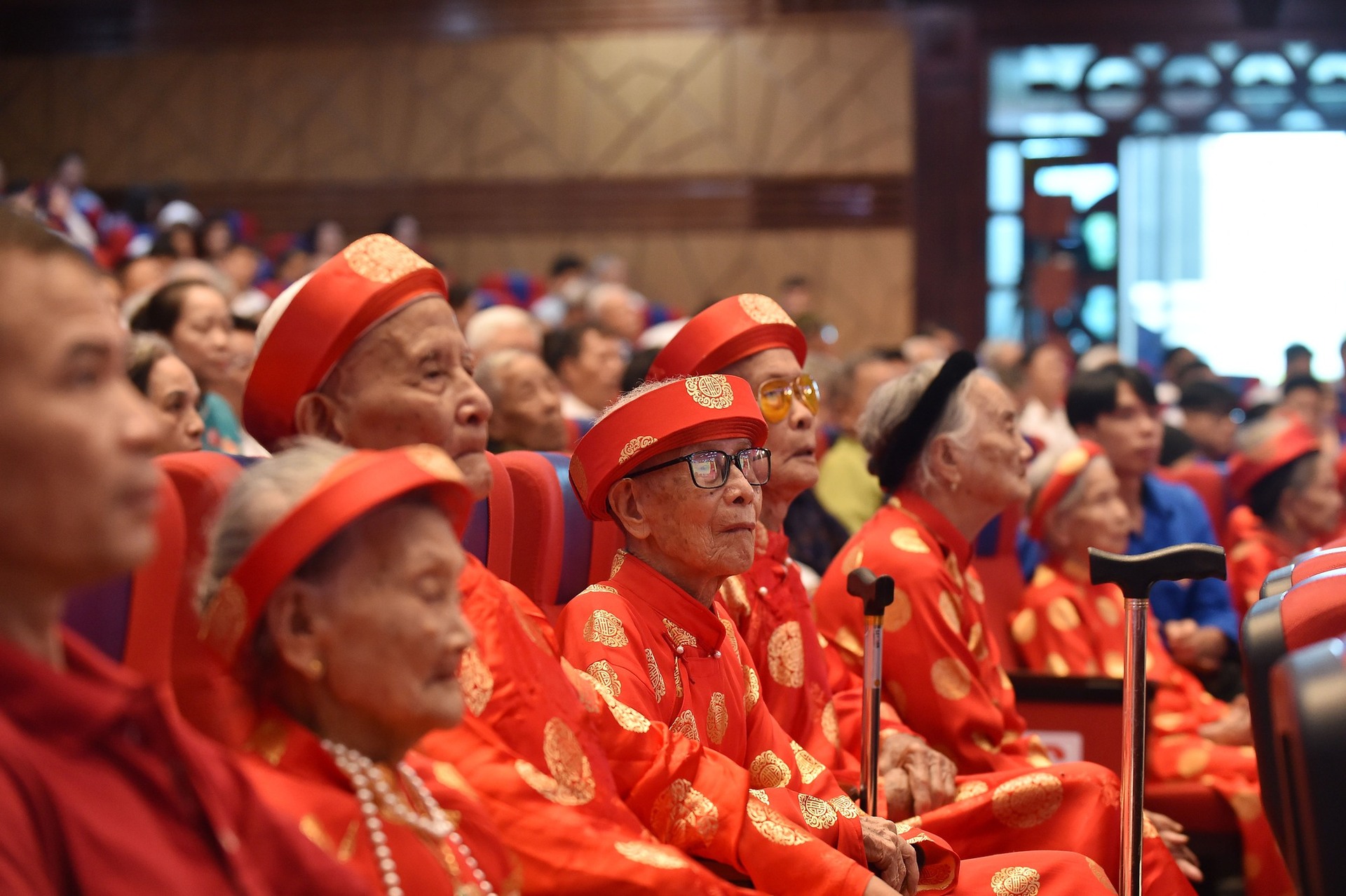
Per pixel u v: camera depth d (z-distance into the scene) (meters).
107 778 1.04
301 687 1.38
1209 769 3.62
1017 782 2.67
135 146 13.29
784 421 2.77
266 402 1.94
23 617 1.03
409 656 1.33
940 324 12.44
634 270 12.80
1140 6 12.24
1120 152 12.44
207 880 1.07
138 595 1.55
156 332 3.96
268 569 1.30
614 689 2.00
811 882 1.90
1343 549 2.01
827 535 4.32
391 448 1.91
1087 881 2.29
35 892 0.96
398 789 1.42
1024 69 12.49
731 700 2.22
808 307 11.73
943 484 3.09
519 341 5.23
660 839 1.90
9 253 1.00
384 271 1.91
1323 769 1.15
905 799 2.65
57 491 0.99
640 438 2.13
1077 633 3.78
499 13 12.92
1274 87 12.22
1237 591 4.60
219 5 13.17
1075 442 4.59
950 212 12.47
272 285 8.74
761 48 12.64
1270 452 4.61
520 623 1.80
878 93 12.52
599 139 12.84
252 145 13.19
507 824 1.65
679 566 2.18
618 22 12.80
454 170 12.99
